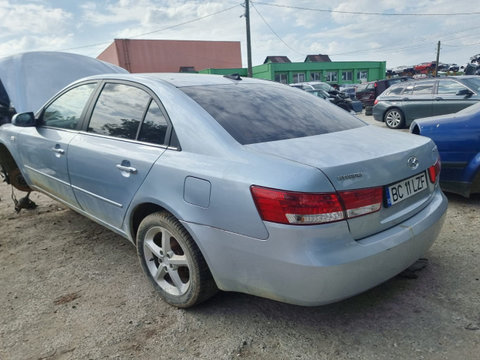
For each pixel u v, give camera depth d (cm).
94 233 379
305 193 171
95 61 656
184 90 247
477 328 211
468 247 304
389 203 198
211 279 224
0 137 428
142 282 281
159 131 239
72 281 288
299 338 213
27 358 207
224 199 193
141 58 3700
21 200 450
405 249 201
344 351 201
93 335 224
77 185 308
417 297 243
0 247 356
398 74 4484
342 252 177
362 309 235
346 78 4156
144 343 215
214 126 216
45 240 368
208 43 4019
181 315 239
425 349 199
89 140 291
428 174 231
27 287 282
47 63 607
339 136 230
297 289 180
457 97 901
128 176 248
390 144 219
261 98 264
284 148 201
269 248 181
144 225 249
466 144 373
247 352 204
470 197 421
